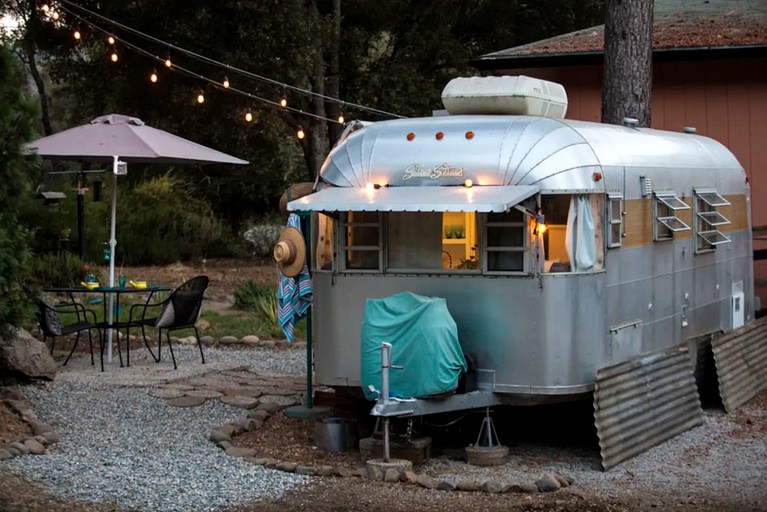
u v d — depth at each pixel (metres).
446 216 8.83
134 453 8.46
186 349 13.85
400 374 8.36
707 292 11.34
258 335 14.98
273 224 29.69
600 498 7.58
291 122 24.45
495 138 8.77
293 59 22.45
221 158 12.60
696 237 11.01
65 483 7.40
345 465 8.38
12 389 10.20
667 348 10.20
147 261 24.75
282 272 9.45
